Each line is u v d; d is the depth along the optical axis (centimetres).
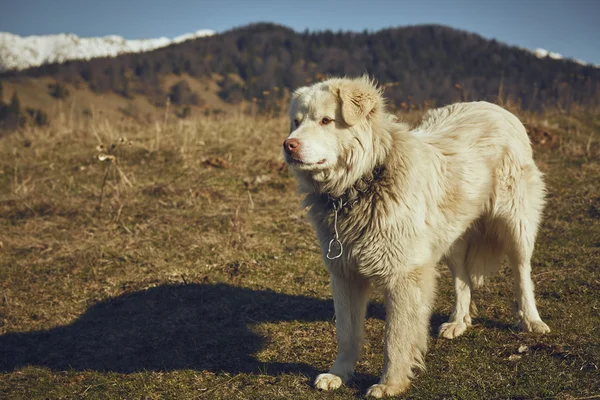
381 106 384
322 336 452
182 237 659
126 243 650
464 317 450
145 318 504
